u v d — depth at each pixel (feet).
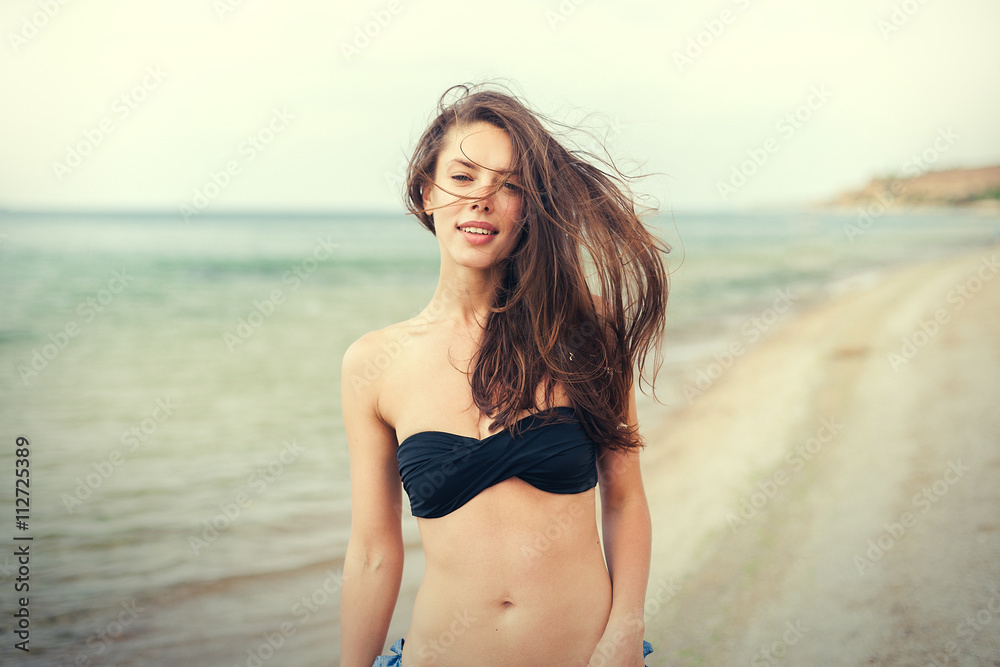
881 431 17.53
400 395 4.60
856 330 32.86
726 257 84.38
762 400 22.07
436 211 4.73
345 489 16.99
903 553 10.88
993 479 13.43
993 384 20.44
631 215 5.30
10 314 44.14
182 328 41.63
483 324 4.76
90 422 23.45
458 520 4.31
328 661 9.74
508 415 4.32
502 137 4.60
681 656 8.76
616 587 4.58
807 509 13.24
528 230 4.69
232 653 9.99
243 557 13.16
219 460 19.36
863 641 8.65
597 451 4.78
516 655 4.21
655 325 5.34
